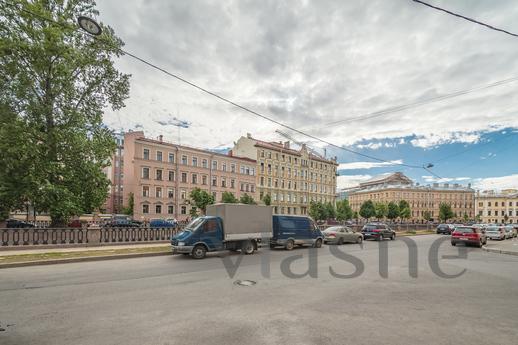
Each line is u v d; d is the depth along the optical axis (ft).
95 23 30.30
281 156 226.58
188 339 14.10
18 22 63.26
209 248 42.80
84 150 74.43
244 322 16.39
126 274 29.55
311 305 19.63
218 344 13.58
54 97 70.54
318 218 218.79
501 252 55.11
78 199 75.25
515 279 28.99
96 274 29.45
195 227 42.86
